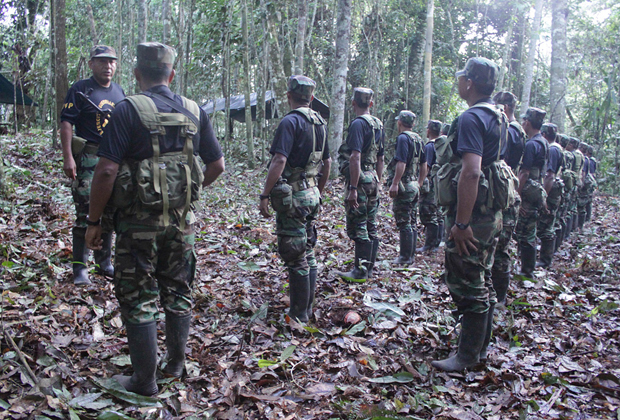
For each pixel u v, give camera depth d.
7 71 13.78
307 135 3.34
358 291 4.19
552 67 12.05
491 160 2.84
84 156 3.69
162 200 2.25
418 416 2.38
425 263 5.63
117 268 2.31
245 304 3.60
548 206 5.78
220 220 6.46
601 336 3.53
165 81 2.41
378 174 4.78
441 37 20.28
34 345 2.65
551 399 2.59
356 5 18.02
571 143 7.98
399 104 19.89
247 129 11.72
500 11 20.48
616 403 2.58
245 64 11.34
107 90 3.87
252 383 2.61
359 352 3.00
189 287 2.55
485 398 2.62
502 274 3.94
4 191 5.73
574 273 5.51
